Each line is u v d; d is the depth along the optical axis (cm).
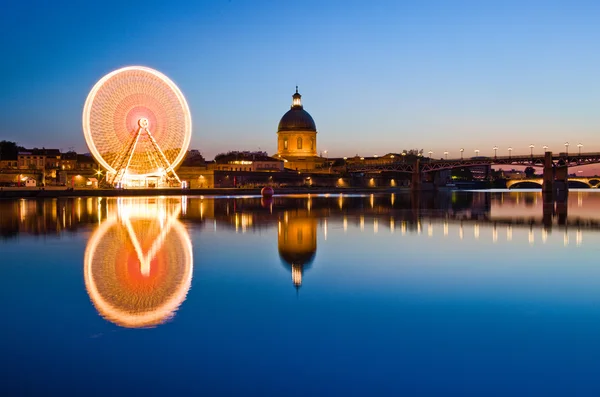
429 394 1367
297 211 7344
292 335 1759
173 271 2748
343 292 2316
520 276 2694
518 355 1608
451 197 13488
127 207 7994
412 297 2247
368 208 8256
